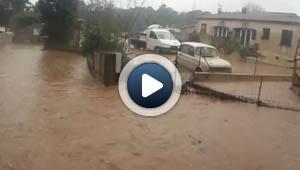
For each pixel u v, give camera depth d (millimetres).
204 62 16625
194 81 14523
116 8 18359
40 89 11945
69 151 6645
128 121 8711
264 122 9641
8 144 6805
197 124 8906
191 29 45312
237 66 24719
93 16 19328
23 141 7004
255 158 6977
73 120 8570
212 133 8305
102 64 13492
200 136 8008
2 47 29734
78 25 27688
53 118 8648
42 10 29562
